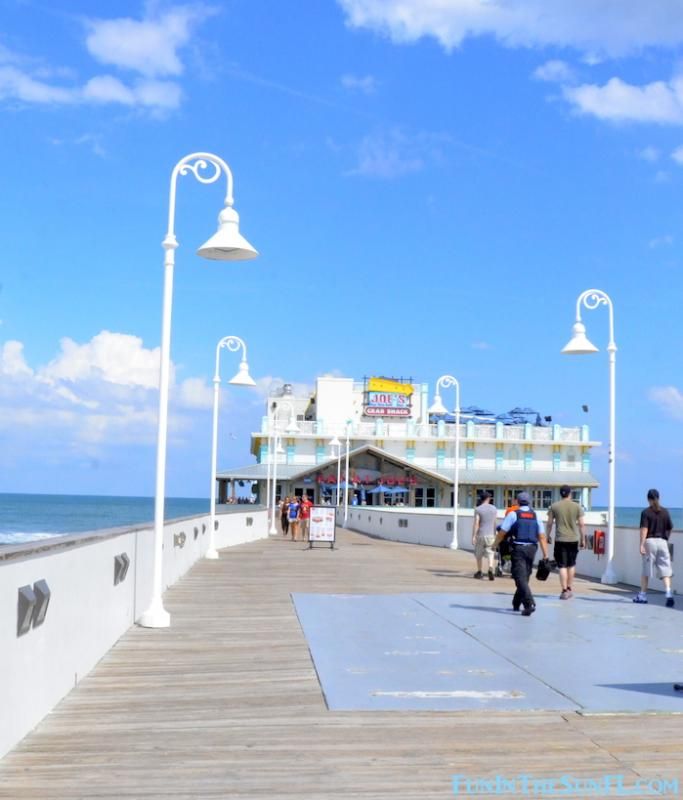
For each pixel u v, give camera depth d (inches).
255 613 593.6
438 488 3184.1
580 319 858.8
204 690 365.7
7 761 269.6
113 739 294.0
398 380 3518.7
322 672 399.5
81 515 5231.3
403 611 608.4
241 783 250.8
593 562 915.4
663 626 552.4
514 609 619.2
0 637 267.7
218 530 1336.1
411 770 262.4
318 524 1371.8
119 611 488.1
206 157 557.6
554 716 325.1
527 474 3230.8
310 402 3656.5
